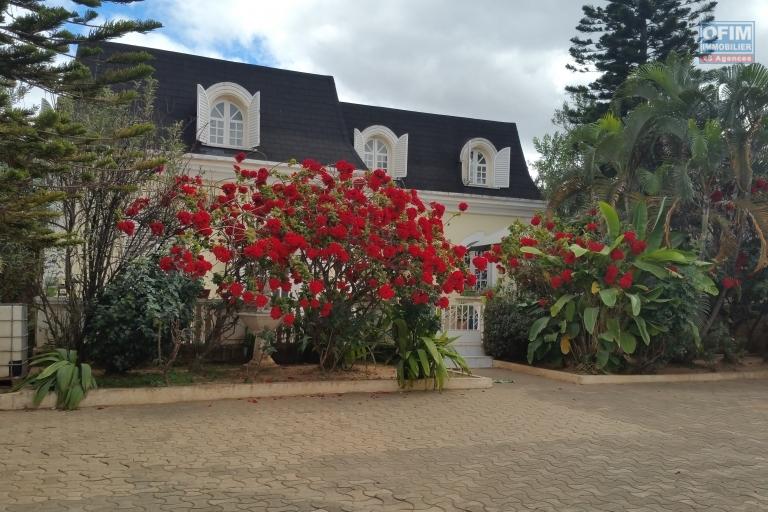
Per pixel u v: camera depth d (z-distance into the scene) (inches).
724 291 499.8
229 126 628.1
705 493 201.3
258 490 192.1
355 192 344.2
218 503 179.9
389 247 340.2
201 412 294.4
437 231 372.5
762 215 467.8
